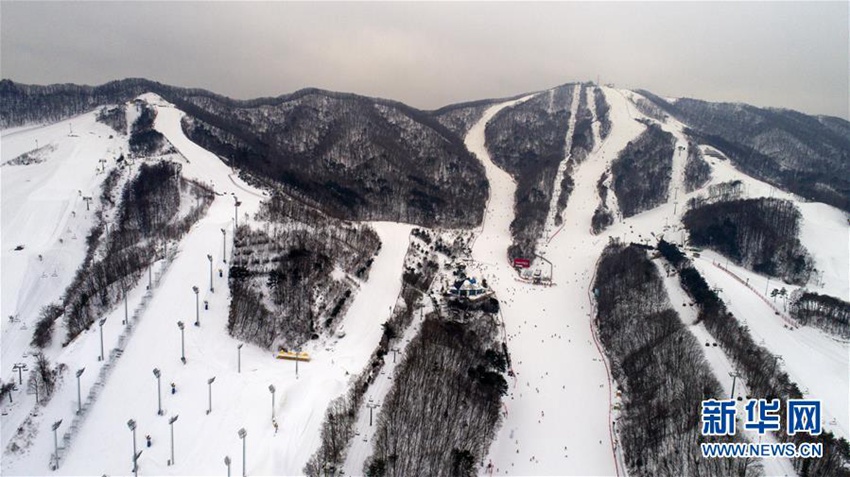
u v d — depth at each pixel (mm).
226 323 185500
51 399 154000
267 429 141125
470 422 160000
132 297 196000
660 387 181625
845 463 143750
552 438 169625
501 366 198000
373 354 186125
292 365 173125
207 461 131375
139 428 142250
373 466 130750
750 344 195625
